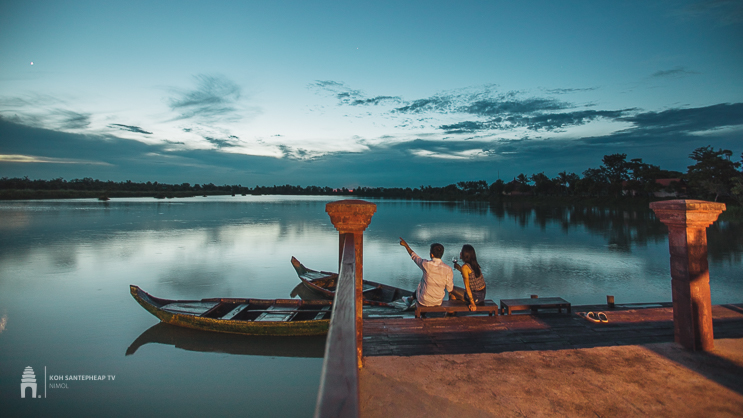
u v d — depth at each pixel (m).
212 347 8.66
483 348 4.38
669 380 3.10
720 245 22.98
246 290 14.12
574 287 13.84
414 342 4.55
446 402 2.80
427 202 118.69
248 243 25.88
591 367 3.38
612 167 84.38
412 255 6.11
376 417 2.60
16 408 6.38
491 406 2.75
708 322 3.66
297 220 44.59
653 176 70.88
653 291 13.28
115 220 42.59
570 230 34.25
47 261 19.20
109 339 9.14
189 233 31.23
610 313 5.66
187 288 14.33
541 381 3.13
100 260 19.58
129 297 12.74
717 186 48.19
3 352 8.41
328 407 0.77
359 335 3.41
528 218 49.00
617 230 33.97
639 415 2.61
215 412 6.22
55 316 10.83
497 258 20.05
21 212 54.19
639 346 3.79
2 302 12.09
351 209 3.19
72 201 96.75
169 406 6.42
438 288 5.71
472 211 66.56
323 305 10.37
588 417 2.59
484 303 5.95
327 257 21.09
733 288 13.19
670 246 3.86
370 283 12.60
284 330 9.07
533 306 5.72
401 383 3.12
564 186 98.69
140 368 7.72
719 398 2.82
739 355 3.53
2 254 21.12
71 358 8.22
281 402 6.56
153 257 20.50
